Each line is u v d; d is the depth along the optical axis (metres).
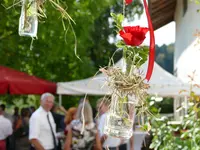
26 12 3.46
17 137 13.06
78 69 20.02
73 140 7.38
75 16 15.51
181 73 12.78
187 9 11.67
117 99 3.29
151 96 5.84
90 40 19.17
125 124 3.29
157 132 5.59
